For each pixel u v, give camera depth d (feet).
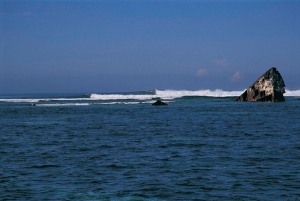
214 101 337.31
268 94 297.33
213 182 57.21
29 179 59.47
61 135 112.47
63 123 150.10
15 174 62.69
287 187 54.49
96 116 184.65
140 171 64.08
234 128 128.26
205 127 132.26
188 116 180.86
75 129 128.26
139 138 104.63
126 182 57.41
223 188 54.29
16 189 54.13
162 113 201.87
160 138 104.32
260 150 83.20
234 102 310.24
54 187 55.06
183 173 62.54
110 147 89.15
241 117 172.65
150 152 81.76
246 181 57.62
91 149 86.53
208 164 69.10
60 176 61.26
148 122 151.94
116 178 59.72
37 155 79.41
